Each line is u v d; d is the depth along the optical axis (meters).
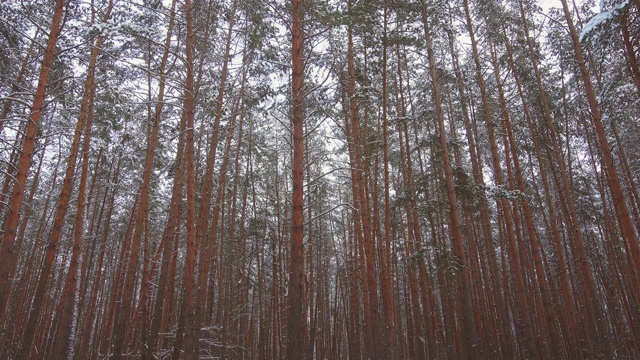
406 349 28.31
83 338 20.00
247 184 23.14
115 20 12.56
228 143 17.39
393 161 20.27
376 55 13.81
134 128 17.19
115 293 18.72
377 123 16.62
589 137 18.05
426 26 13.10
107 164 20.06
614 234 17.78
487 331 16.45
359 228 16.09
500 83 15.48
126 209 24.31
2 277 9.64
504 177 21.27
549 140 17.41
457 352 16.53
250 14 12.82
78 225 13.19
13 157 16.06
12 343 19.70
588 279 15.10
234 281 26.94
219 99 14.78
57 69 13.66
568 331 16.83
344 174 24.19
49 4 12.66
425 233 24.42
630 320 16.58
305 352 18.52
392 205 14.66
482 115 17.91
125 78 14.18
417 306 16.52
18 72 14.79
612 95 11.48
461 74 16.72
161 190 22.95
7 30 12.57
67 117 15.57
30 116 10.75
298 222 9.58
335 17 10.08
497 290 15.36
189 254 11.23
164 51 13.98
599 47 10.52
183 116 15.26
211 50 15.20
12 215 10.09
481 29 15.35
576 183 19.31
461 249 11.69
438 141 14.20
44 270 11.58
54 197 22.33
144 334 13.31
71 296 12.23
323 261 32.53
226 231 25.47
